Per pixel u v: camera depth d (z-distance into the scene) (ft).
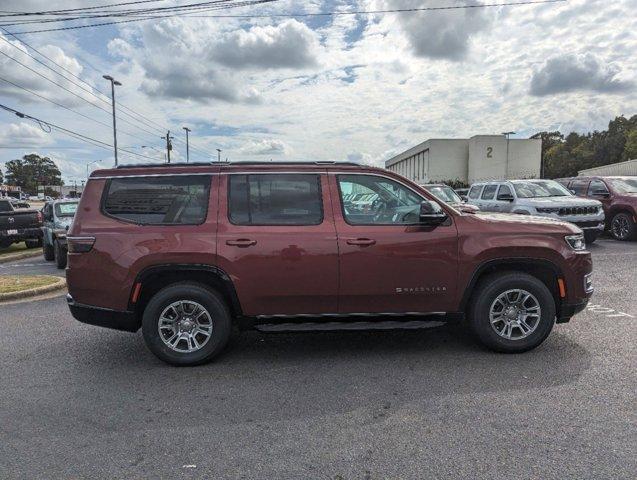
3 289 28.89
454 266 16.24
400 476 9.80
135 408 13.20
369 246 15.94
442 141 229.45
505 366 15.57
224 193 16.33
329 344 18.24
